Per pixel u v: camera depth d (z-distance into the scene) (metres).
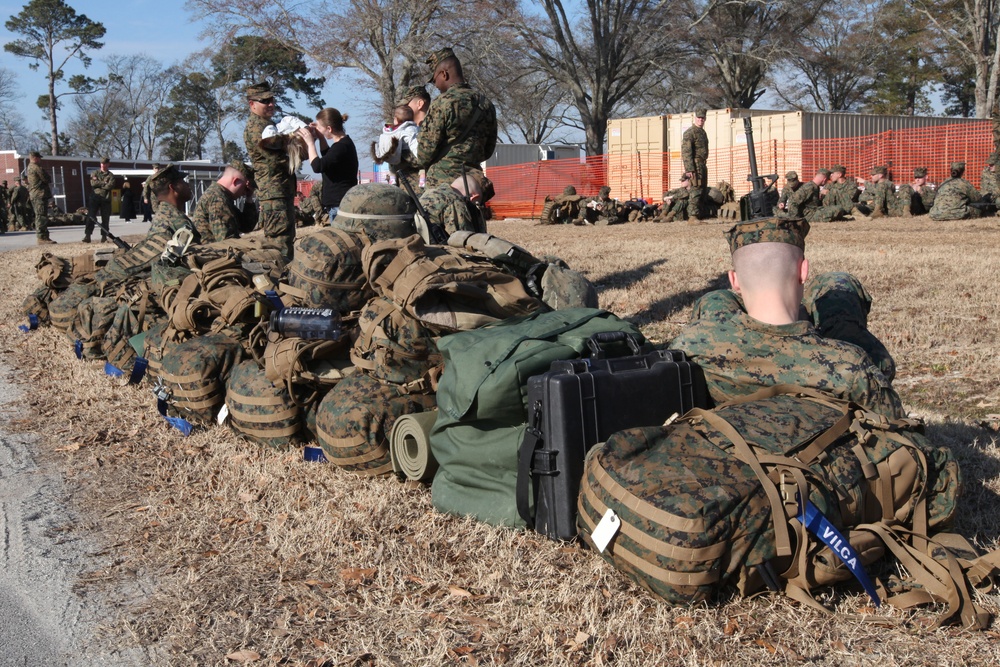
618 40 43.84
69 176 48.94
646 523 2.86
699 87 50.94
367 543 3.72
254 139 7.94
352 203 5.03
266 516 4.12
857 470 3.08
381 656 2.91
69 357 7.98
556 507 3.39
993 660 2.73
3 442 5.59
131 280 7.48
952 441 4.64
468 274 4.32
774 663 2.75
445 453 3.88
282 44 34.81
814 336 3.45
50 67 76.81
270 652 2.98
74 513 4.39
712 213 20.17
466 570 3.45
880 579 3.18
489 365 3.56
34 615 3.37
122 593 3.52
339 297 4.88
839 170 18.11
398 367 4.31
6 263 17.70
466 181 5.89
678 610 2.99
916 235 13.59
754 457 2.96
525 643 2.92
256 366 5.07
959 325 7.35
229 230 8.15
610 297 9.46
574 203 20.67
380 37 33.78
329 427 4.31
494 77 42.00
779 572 2.99
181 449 5.21
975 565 3.05
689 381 3.56
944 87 68.00
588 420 3.35
